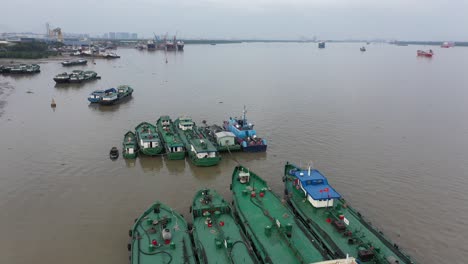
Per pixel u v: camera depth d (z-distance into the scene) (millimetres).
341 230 41531
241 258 36844
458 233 47250
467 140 85062
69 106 120000
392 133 90375
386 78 193625
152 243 37500
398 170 67000
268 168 68625
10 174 63281
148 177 64188
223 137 75688
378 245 38875
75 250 42625
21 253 41938
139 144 77312
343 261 30844
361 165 69312
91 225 47938
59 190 57969
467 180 63000
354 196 56594
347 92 148625
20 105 119812
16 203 53438
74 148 77438
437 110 115375
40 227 47344
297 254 37000
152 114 109188
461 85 167375
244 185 53125
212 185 61344
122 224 48375
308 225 43875
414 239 45719
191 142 73812
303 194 49594
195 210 44281
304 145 81250
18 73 192625
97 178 63000
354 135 88625
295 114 109312
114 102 120062
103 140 83125
